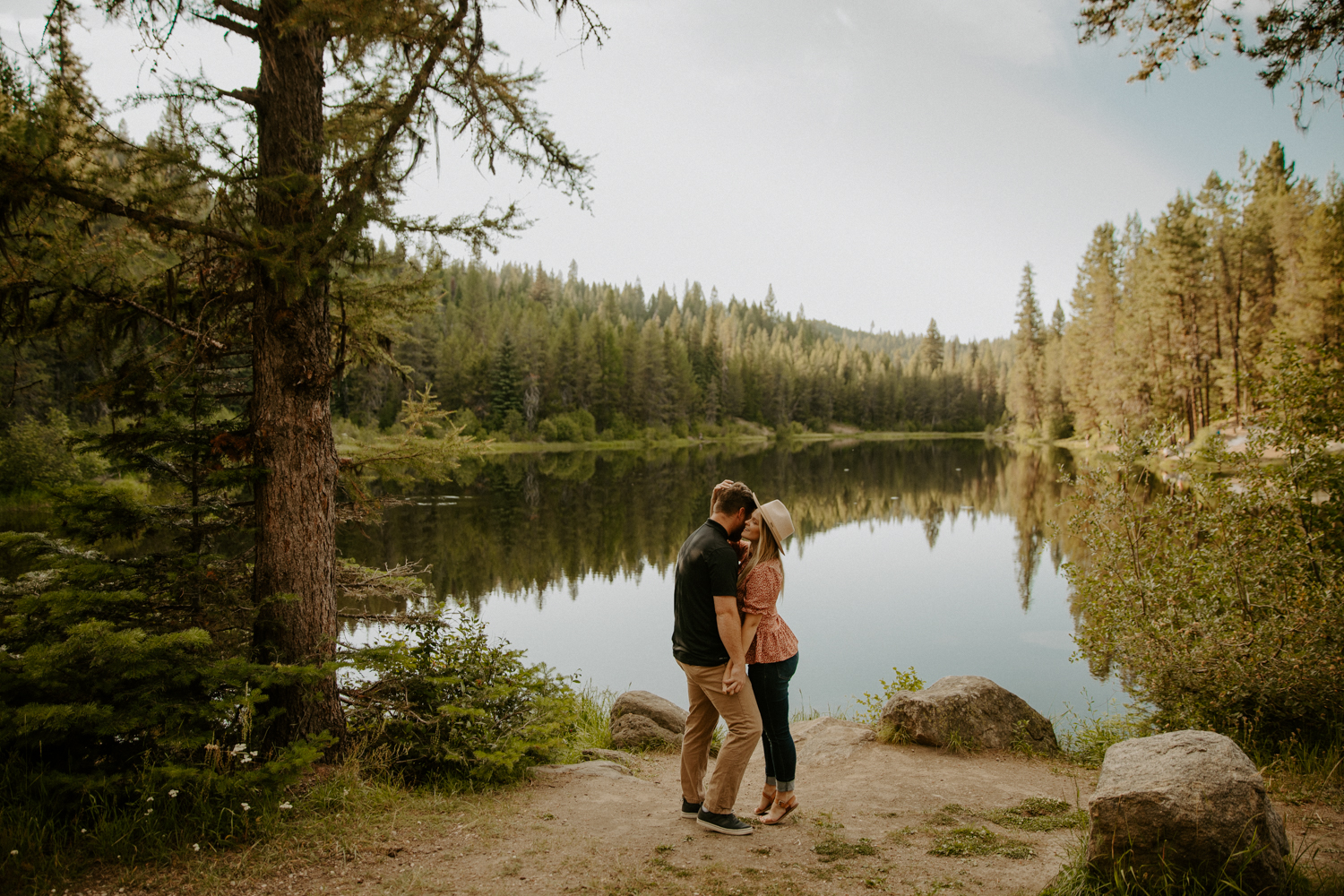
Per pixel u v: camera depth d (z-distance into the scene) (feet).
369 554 57.36
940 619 38.34
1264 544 17.42
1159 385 118.42
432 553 58.59
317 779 12.31
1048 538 64.03
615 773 15.11
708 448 232.12
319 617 13.83
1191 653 16.03
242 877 8.80
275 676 11.58
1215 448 18.95
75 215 12.16
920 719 16.49
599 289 481.46
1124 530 19.38
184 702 10.67
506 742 14.35
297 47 13.08
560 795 13.07
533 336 213.87
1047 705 25.38
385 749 13.82
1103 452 20.67
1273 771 13.61
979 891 8.71
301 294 12.10
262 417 13.53
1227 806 8.13
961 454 198.59
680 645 10.85
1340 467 17.13
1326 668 14.56
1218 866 7.95
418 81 12.73
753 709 10.50
